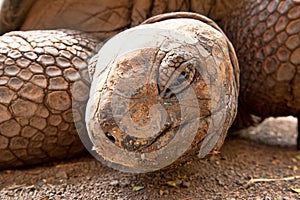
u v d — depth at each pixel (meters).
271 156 0.71
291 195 0.61
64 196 0.61
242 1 0.72
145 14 0.70
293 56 0.67
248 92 0.72
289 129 0.88
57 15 0.72
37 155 0.66
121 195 0.60
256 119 0.79
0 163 0.65
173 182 0.62
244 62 0.71
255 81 0.70
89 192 0.61
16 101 0.63
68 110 0.65
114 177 0.64
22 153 0.65
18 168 0.67
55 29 0.72
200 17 0.62
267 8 0.69
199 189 0.61
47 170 0.66
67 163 0.68
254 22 0.70
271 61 0.68
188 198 0.60
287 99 0.69
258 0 0.70
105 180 0.63
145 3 0.70
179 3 0.71
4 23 0.73
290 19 0.67
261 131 0.85
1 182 0.64
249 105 0.73
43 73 0.64
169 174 0.64
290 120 0.97
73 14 0.72
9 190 0.62
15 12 0.73
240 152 0.72
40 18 0.73
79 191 0.62
